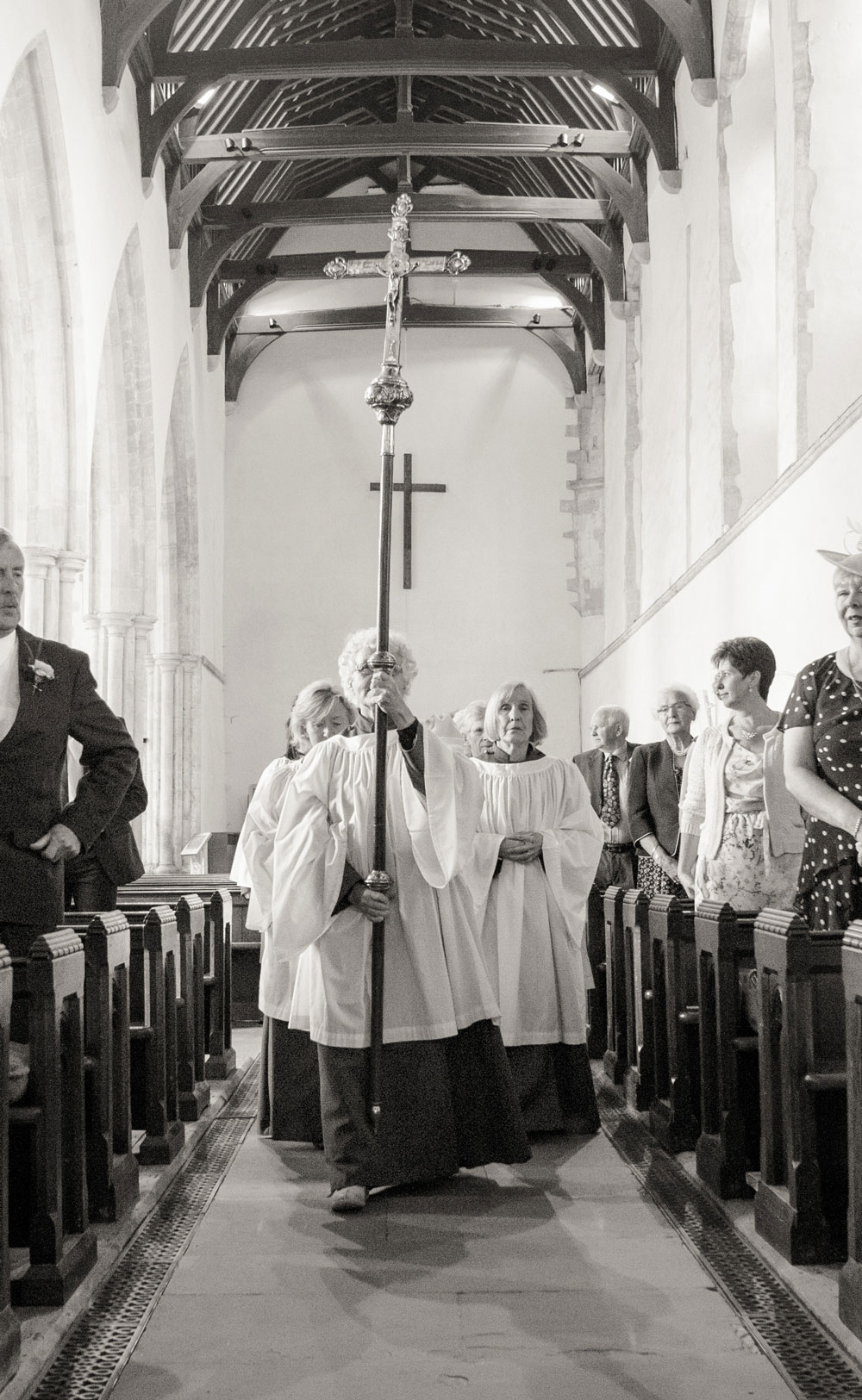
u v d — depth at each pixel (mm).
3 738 3920
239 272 18109
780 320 8930
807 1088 3412
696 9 11016
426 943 4160
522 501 20516
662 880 7051
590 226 17250
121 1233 3678
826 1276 3303
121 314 13297
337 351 20812
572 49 12742
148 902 7543
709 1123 4293
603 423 19578
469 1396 2688
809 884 4000
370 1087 4012
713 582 10938
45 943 3242
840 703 3912
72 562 10750
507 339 20719
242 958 8898
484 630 20359
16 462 10555
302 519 20562
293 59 12555
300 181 19719
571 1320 3107
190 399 16484
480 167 20016
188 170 15625
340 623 20422
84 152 10711
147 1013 4703
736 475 10828
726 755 5152
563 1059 5148
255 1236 3779
